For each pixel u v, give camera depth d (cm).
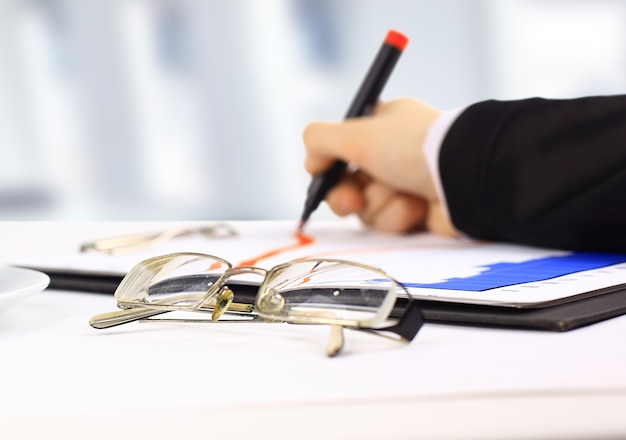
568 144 75
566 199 74
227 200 337
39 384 39
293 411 32
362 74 320
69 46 341
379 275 44
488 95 316
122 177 348
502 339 44
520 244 83
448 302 50
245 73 329
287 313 45
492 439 29
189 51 334
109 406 34
